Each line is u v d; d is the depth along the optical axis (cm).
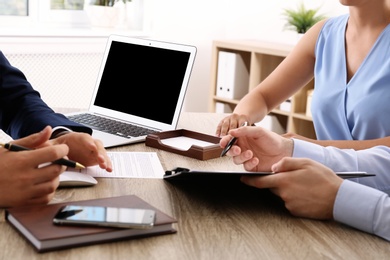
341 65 189
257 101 213
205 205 128
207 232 112
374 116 176
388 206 115
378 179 142
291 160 125
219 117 220
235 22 455
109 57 212
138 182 141
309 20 379
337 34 194
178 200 130
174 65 196
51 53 374
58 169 119
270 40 431
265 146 143
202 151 163
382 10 178
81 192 131
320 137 199
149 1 425
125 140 176
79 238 101
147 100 199
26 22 387
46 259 97
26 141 126
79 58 387
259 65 397
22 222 104
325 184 121
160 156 165
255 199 133
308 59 212
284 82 215
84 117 203
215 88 427
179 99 192
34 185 117
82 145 145
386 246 110
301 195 122
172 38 436
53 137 156
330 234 115
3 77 174
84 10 411
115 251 101
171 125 191
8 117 171
